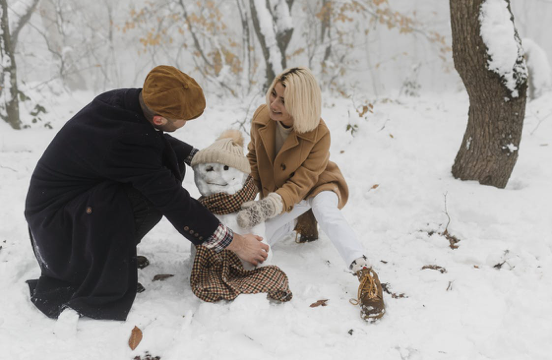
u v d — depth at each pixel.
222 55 10.35
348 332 2.13
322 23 11.91
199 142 5.46
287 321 2.17
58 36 15.12
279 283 2.30
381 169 4.31
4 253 2.73
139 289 2.44
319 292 2.44
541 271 2.53
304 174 2.58
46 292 2.25
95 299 2.15
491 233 3.02
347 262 2.41
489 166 3.67
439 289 2.47
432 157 4.64
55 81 8.91
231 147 2.44
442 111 7.88
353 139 5.25
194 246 2.57
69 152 2.08
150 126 2.10
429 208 3.42
